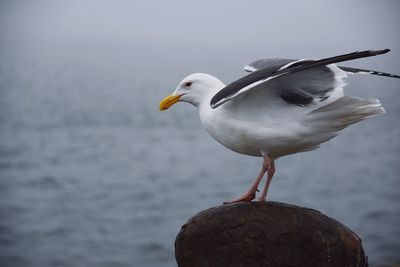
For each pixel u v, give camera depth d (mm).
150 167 31750
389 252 17938
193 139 41250
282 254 6988
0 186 27578
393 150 36812
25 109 57031
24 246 19484
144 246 19234
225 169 30969
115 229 21078
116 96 74125
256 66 7715
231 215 7082
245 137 7109
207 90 7699
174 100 7844
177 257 7391
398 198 24516
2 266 17844
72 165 32344
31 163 32625
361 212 22578
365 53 6074
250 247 7016
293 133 6930
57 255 18594
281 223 6984
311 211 7172
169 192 26141
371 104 6730
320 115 6844
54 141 39812
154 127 46750
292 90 6871
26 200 25062
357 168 31312
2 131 43625
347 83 6723
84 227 21281
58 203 24531
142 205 24062
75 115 53219
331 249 6980
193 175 29562
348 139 41250
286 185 27359
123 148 37594
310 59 6422
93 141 40094
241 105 7023
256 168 31156
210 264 7164
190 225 7207
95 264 17984
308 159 34062
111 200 24938
